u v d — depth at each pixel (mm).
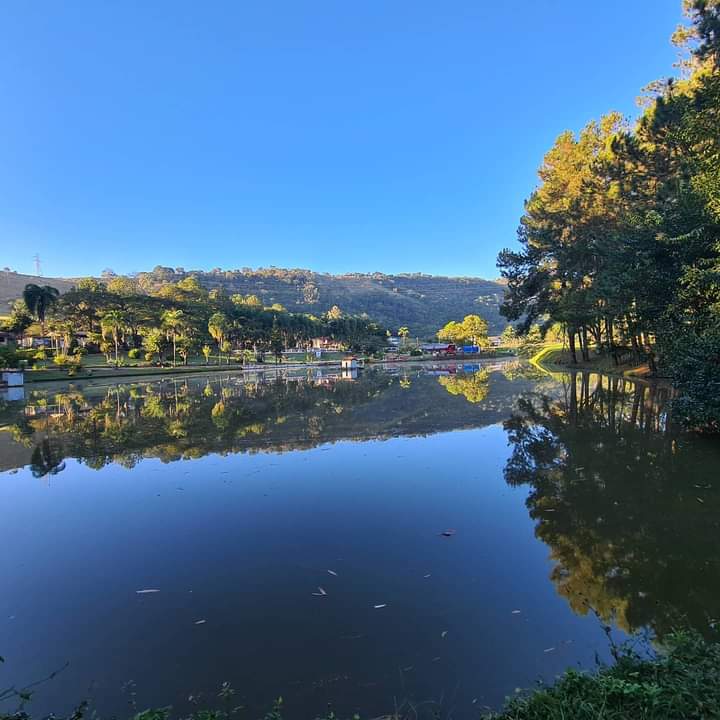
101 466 11633
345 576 5758
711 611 4758
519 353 93000
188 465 11469
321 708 3545
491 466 10594
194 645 4445
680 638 3777
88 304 75812
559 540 6598
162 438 15031
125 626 4801
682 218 13398
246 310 98938
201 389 34781
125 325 72625
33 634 4715
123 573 6008
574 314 34188
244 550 6605
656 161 22250
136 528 7543
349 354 111062
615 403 19172
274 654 4262
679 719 2729
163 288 102312
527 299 42312
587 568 5762
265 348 99562
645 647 4172
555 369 43562
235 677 3961
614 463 10250
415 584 5500
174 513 8180
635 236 15172
